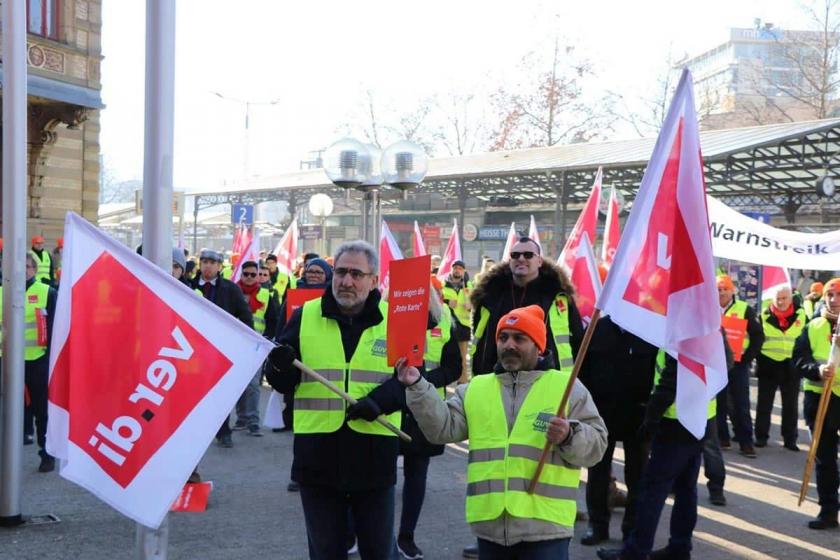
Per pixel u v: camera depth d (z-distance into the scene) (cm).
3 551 607
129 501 387
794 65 5550
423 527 695
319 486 423
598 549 641
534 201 3528
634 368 639
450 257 1552
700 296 431
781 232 1048
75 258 393
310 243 4125
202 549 625
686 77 431
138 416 390
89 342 390
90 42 2073
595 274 841
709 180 2731
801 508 792
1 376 664
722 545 675
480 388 401
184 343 393
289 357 409
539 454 381
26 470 843
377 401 414
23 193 668
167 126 418
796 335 1056
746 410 1018
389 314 390
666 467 575
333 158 934
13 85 663
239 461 918
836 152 2339
